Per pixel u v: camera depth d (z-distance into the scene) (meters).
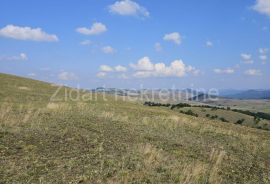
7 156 15.89
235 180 18.25
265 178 19.64
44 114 29.94
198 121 42.69
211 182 16.47
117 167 16.08
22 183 12.88
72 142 20.19
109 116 33.78
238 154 25.81
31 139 19.64
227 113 85.62
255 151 28.22
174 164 18.09
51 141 19.77
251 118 83.50
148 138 25.41
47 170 14.61
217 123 45.50
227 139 31.81
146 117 37.53
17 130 21.31
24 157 15.98
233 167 21.17
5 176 13.34
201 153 23.31
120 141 22.38
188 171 16.72
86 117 31.14
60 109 34.19
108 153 18.58
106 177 14.59
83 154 17.70
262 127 75.94
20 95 46.16
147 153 19.38
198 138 29.97
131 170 16.00
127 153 18.92
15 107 33.00
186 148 24.11
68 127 24.61
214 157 22.03
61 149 18.27
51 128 23.42
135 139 24.05
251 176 19.72
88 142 20.70
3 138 19.03
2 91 47.25
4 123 23.03
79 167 15.45
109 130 26.19
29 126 23.23
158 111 49.31
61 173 14.39
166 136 27.78
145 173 15.84
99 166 15.91
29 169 14.45
